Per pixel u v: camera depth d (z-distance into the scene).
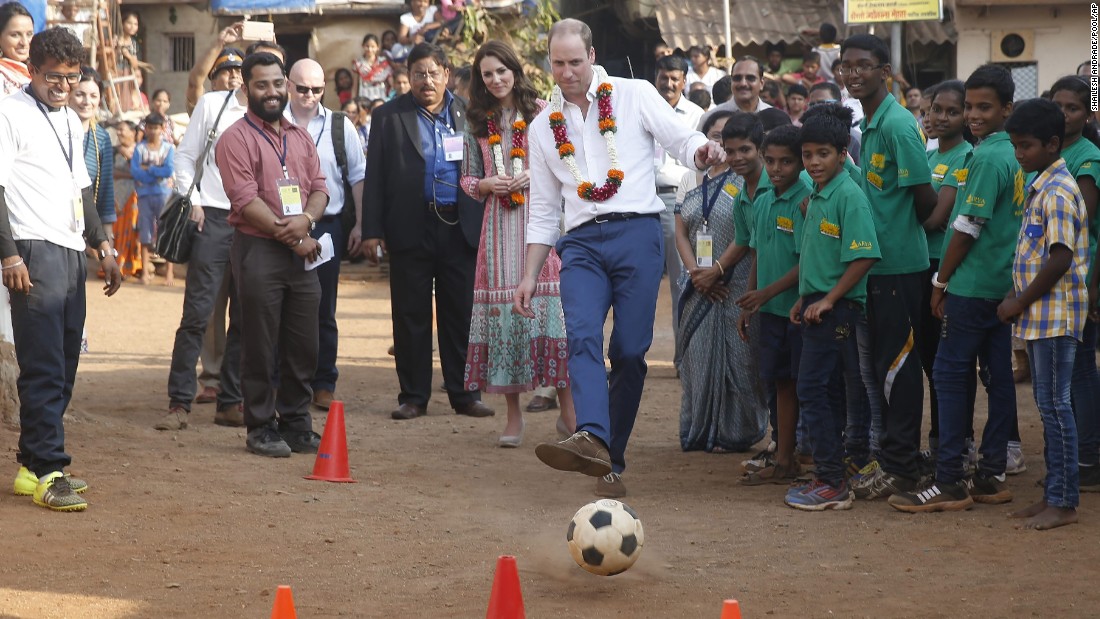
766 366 8.07
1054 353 6.72
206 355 11.19
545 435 9.83
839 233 7.20
